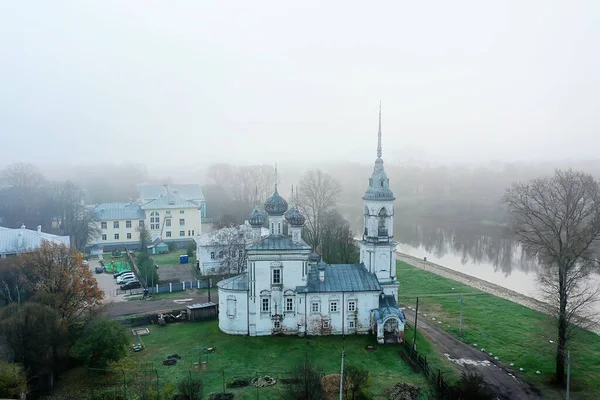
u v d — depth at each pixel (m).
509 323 80.50
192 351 67.00
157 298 94.19
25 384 51.12
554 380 59.97
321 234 124.94
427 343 71.31
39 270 69.12
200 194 189.00
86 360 59.00
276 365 62.84
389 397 54.81
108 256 134.88
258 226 79.62
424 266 130.88
